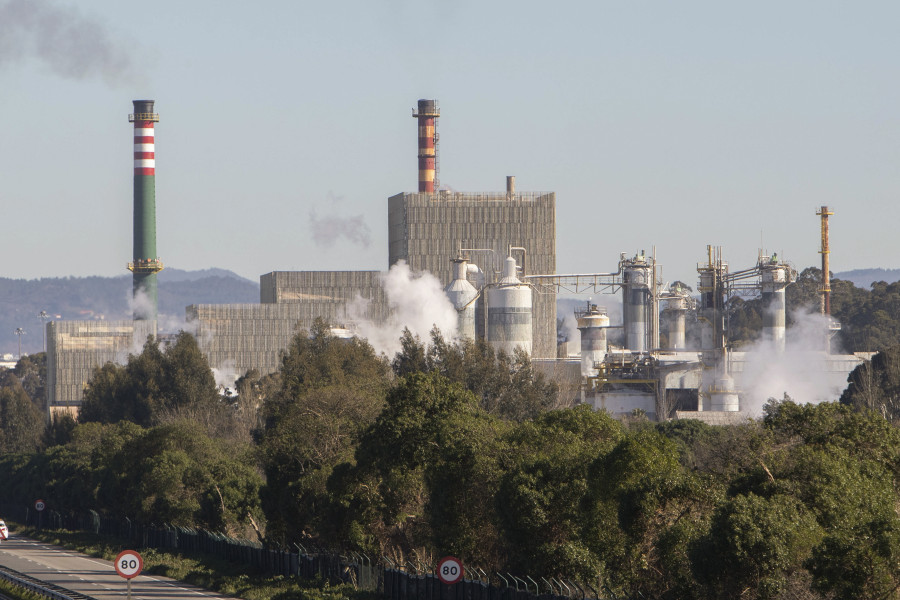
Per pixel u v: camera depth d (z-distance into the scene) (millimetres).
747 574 147875
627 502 170875
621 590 174625
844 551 136125
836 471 160125
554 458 195625
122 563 162250
